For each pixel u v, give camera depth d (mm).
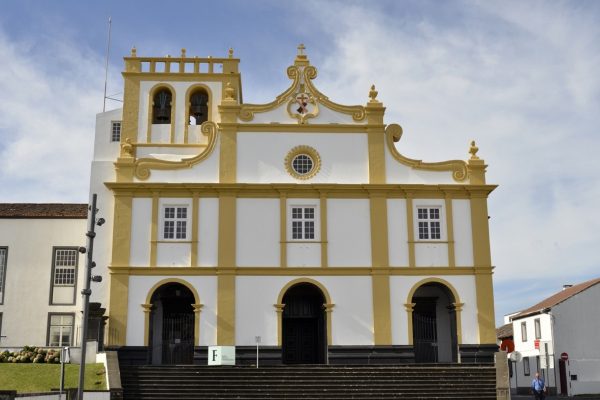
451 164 33500
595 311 44438
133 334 30969
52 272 36469
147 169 32719
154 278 31578
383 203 32844
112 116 36438
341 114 33781
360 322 31625
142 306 31219
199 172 32812
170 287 32562
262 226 32344
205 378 27328
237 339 31156
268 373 27719
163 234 32188
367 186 32688
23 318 35906
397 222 32750
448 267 32344
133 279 31484
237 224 32281
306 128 33438
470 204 33188
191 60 36562
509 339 53844
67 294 36312
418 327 33375
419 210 33156
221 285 31578
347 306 31750
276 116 33531
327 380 27453
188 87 36250
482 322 31906
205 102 36688
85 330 21672
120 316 31047
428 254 32531
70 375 26812
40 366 27953
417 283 32125
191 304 32781
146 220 32125
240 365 29812
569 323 44156
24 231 36844
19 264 36469
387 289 31938
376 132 33562
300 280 31859
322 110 33750
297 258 32094
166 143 35281
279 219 32438
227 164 32844
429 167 33438
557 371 43438
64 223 37094
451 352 32688
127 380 27031
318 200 32781
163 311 32844
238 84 36625
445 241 32688
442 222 33000
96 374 27062
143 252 31797
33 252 36656
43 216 37031
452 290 32188
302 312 33562
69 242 36844
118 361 28266
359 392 26859
